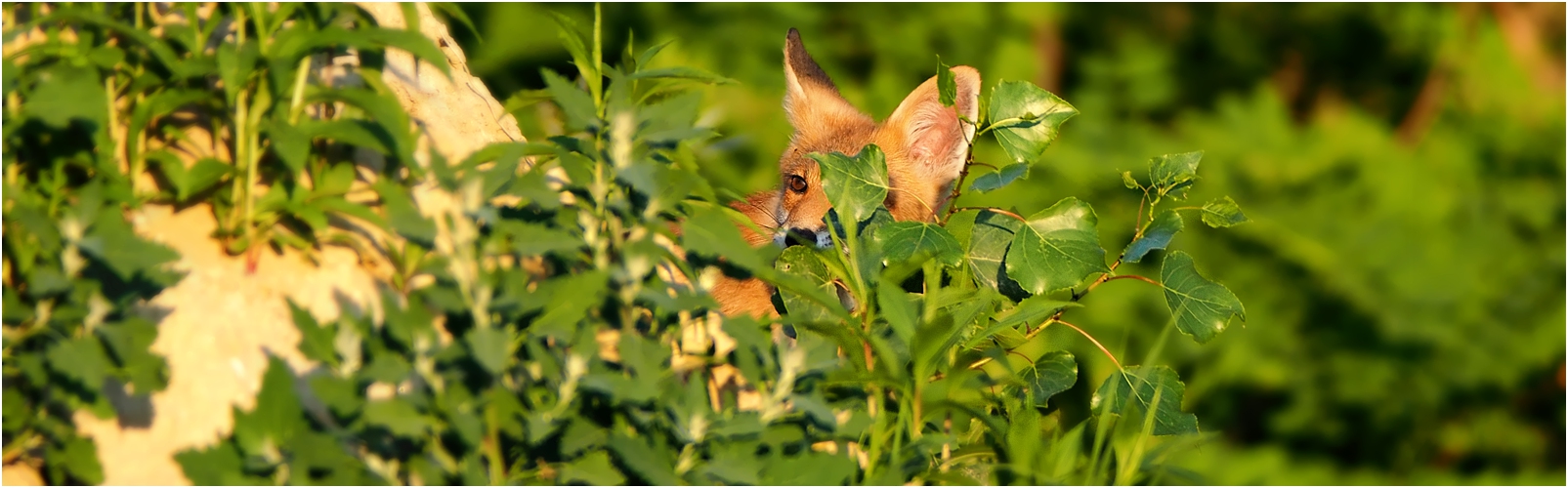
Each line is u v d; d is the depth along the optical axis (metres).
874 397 5.36
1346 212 15.20
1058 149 13.77
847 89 15.56
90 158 4.21
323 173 4.63
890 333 5.57
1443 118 17.95
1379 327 14.16
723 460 4.43
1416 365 14.29
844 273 5.67
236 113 4.42
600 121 4.83
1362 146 16.14
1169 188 6.11
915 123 12.14
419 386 4.58
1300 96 19.11
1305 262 14.00
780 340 5.31
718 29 14.86
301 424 4.13
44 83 4.02
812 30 15.39
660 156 5.19
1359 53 18.83
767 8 15.08
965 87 10.84
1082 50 17.91
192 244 4.52
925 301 5.49
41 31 4.61
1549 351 14.46
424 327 4.20
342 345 4.21
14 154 4.21
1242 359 13.67
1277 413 14.32
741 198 5.59
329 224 4.82
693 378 4.54
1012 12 16.58
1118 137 15.69
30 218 3.97
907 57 15.92
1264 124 16.27
